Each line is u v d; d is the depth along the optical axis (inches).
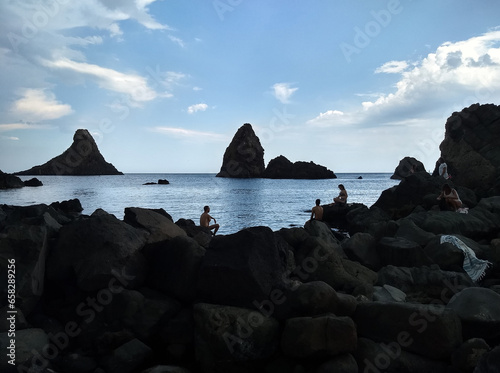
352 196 2158.0
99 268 263.1
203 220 675.4
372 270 376.2
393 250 390.6
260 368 231.8
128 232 299.4
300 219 1042.7
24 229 269.1
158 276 290.5
